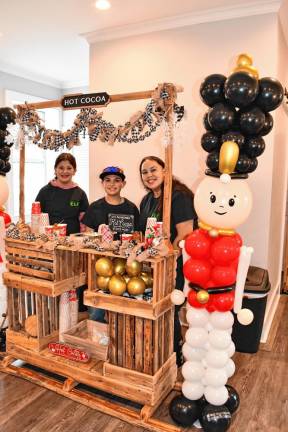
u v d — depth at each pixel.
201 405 1.97
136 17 3.08
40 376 2.34
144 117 2.05
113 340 2.08
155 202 2.46
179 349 2.47
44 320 2.37
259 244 2.93
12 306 2.44
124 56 3.33
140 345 2.01
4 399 2.17
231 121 1.71
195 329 1.91
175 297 1.96
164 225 2.04
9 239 2.37
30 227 2.46
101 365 2.22
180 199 2.35
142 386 2.01
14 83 4.87
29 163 5.45
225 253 1.74
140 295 2.01
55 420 2.00
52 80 5.43
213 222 1.79
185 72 3.09
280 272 4.07
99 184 3.56
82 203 3.05
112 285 2.00
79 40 3.71
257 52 2.82
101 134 2.18
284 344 2.96
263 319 2.81
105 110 3.43
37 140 2.41
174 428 1.92
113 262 2.13
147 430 1.94
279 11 2.74
